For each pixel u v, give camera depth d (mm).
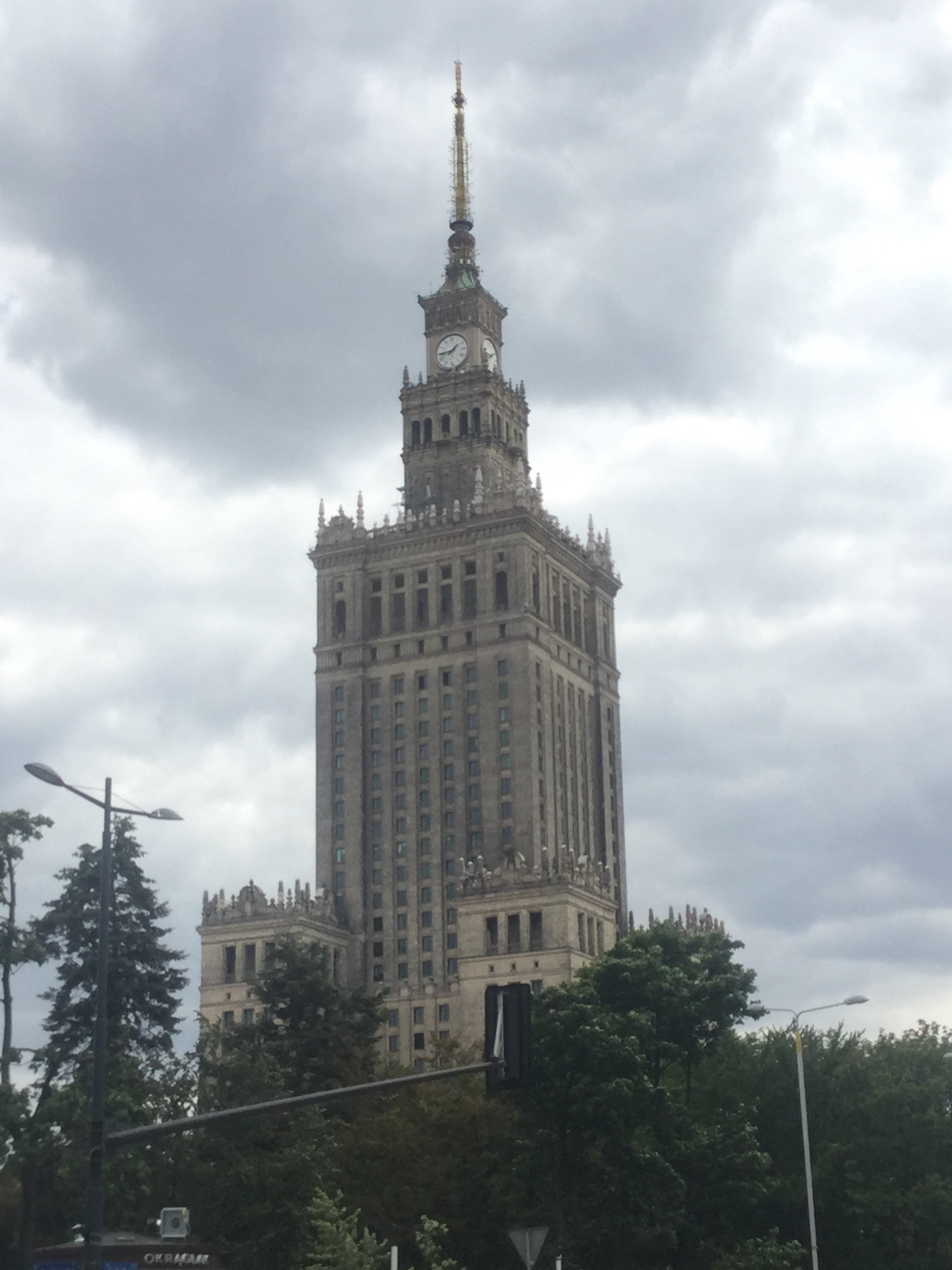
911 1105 128375
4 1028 115688
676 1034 129875
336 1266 94812
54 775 58750
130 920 148750
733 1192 118375
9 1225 125125
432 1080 54062
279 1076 125438
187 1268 96375
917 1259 121812
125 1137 53750
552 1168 118000
